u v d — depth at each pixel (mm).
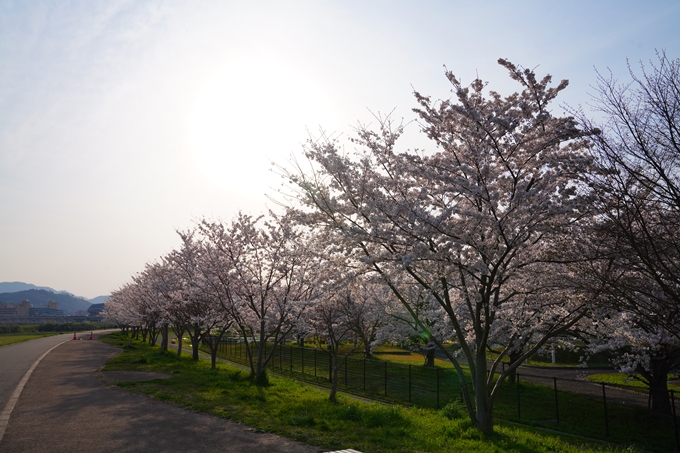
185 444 8414
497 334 17031
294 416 10906
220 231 19750
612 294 8328
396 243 10117
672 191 7445
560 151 9680
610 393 23609
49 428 9539
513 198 9031
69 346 37406
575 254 9391
